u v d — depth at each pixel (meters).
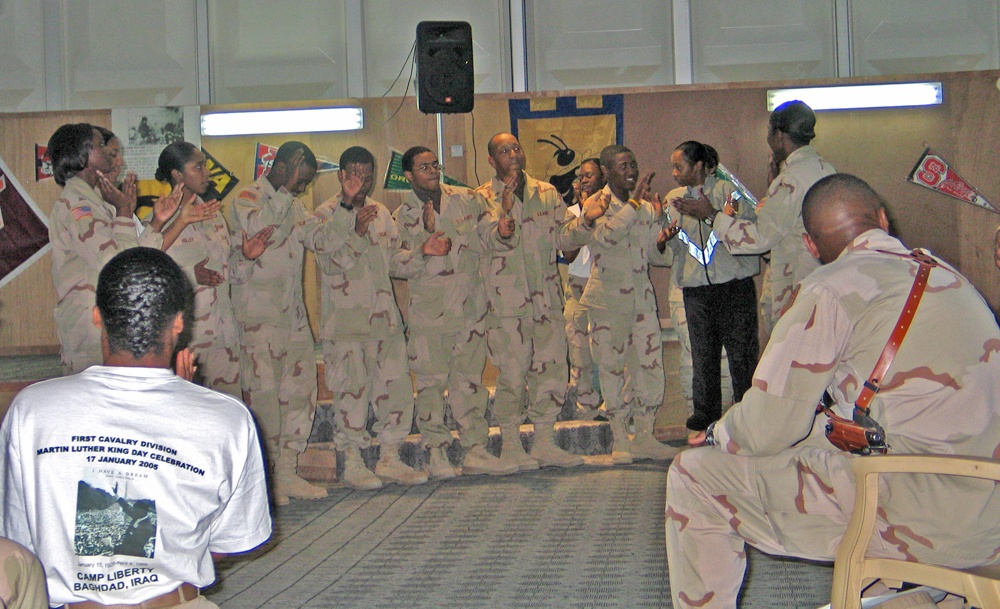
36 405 1.67
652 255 5.21
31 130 5.52
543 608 3.03
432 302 4.98
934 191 5.57
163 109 5.45
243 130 5.49
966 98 5.53
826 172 4.44
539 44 6.35
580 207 5.38
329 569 3.56
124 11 6.32
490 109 5.60
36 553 1.64
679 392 5.52
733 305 5.04
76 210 4.07
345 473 4.96
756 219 4.92
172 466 1.66
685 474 2.30
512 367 5.08
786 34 6.31
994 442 1.98
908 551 1.97
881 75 5.75
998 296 5.54
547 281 5.15
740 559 2.30
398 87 6.33
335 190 5.56
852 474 2.06
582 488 4.68
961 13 6.23
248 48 6.33
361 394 4.94
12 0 6.28
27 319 5.57
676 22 6.32
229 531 1.80
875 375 2.03
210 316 4.54
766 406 2.11
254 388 4.70
